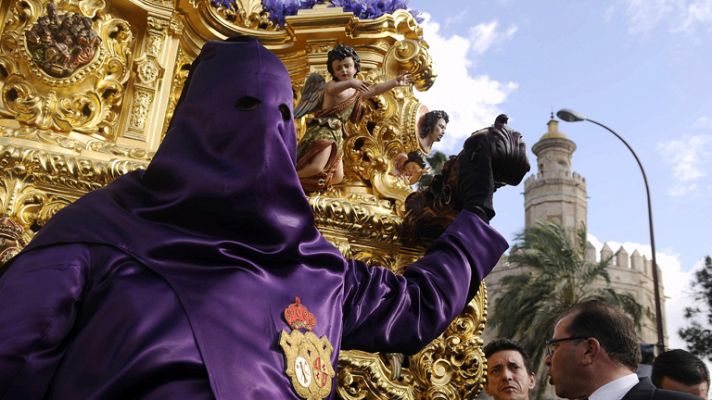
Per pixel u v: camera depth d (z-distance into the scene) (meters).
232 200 1.37
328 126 2.74
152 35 3.05
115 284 1.29
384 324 1.66
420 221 2.57
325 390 1.35
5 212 2.40
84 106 2.87
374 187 3.03
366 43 3.33
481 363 2.66
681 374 3.55
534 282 22.73
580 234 24.91
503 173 2.10
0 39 2.74
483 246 1.91
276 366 1.29
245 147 1.43
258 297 1.34
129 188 1.46
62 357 1.25
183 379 1.20
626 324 2.82
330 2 3.39
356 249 2.72
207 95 1.51
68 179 2.50
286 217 1.45
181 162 1.40
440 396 2.60
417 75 3.24
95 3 2.96
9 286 1.25
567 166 52.41
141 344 1.22
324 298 1.47
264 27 3.53
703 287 18.64
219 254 1.35
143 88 2.94
